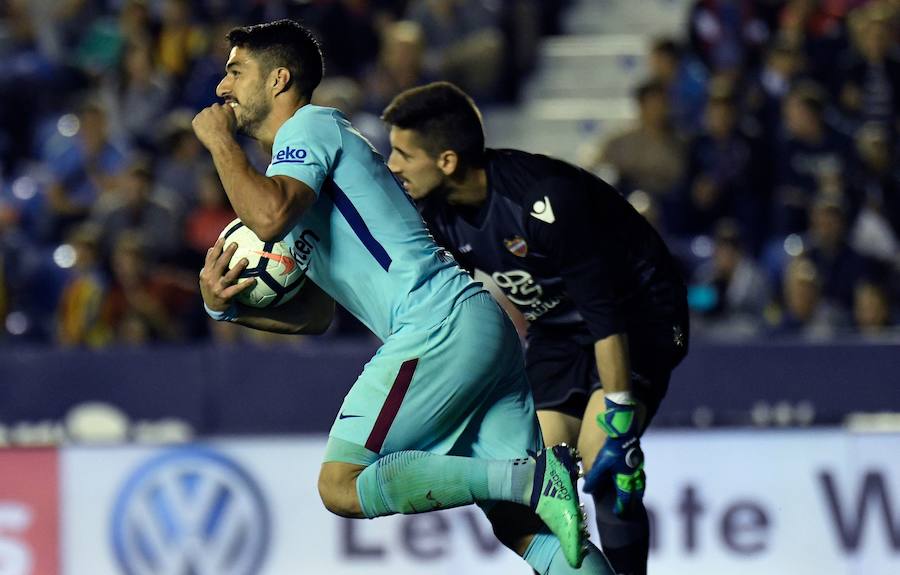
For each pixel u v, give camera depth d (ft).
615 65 135.03
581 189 53.11
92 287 101.19
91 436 90.74
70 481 84.12
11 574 83.76
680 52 126.00
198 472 83.97
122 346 92.79
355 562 83.05
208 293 49.37
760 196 113.60
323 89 117.60
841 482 82.33
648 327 55.83
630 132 112.27
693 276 104.27
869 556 82.02
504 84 132.05
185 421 90.43
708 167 113.29
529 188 52.75
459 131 52.60
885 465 82.38
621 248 55.31
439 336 48.14
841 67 124.57
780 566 82.02
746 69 129.08
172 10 132.36
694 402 87.25
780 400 87.30
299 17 130.31
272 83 49.26
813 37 126.62
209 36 132.57
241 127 49.88
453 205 54.13
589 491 52.95
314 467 83.92
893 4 132.67
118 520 83.92
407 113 52.75
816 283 98.68
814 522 82.23
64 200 117.91
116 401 90.79
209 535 83.71
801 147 114.73
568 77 134.62
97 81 132.05
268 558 83.41
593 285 52.65
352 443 48.62
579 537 46.47
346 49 129.80
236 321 51.29
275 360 90.33
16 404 90.94
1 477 84.02
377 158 49.37
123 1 141.59
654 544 82.12
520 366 50.39
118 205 108.58
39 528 83.92
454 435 49.39
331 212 48.44
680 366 87.51
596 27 140.77
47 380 90.99
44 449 84.38
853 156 115.03
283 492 83.66
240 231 50.08
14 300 108.27
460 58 127.85
